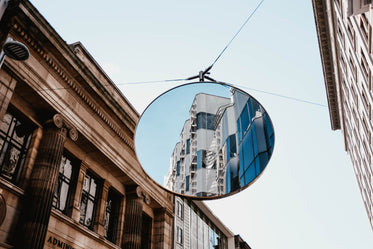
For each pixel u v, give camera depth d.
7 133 12.91
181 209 31.59
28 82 13.12
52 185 13.23
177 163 5.99
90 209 16.88
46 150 13.75
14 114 13.52
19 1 12.62
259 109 5.90
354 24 25.08
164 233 22.48
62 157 15.59
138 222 19.34
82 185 16.23
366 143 34.75
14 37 12.82
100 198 17.64
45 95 13.96
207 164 5.99
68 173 15.79
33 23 13.23
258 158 5.66
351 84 34.56
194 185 5.90
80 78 15.85
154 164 5.85
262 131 5.77
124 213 19.56
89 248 15.48
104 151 17.34
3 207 11.50
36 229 11.86
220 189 5.86
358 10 7.69
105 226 17.97
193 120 6.24
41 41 13.82
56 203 14.52
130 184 20.08
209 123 6.28
